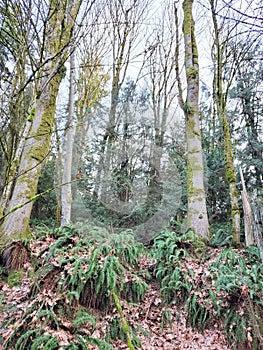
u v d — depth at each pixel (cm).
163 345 328
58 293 318
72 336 265
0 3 327
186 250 466
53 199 920
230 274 375
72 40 246
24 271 378
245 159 785
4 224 421
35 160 466
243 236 645
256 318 318
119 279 367
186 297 387
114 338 308
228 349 314
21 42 345
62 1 283
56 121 782
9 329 278
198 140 589
